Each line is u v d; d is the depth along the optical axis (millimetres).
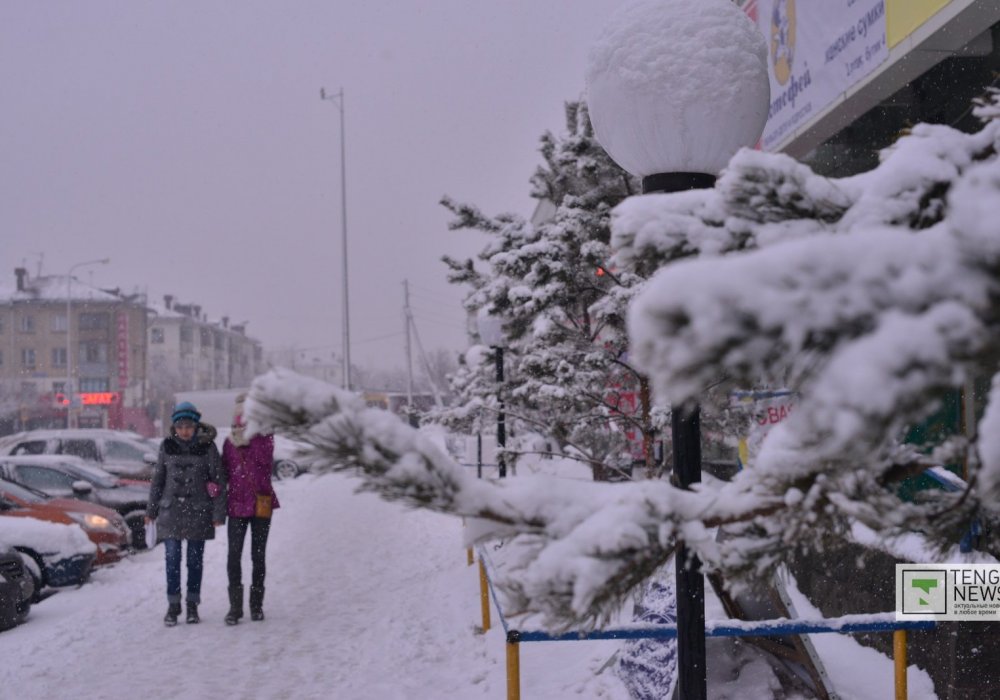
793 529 1368
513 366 8297
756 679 4113
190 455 7207
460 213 5895
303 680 5418
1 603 7547
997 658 3736
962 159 1454
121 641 6672
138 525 12586
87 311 81188
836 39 6520
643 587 1492
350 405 1233
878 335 714
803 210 1452
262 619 7164
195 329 106188
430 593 7996
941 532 1417
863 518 1321
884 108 6754
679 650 2303
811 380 769
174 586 7172
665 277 764
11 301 80438
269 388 1196
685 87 2641
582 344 5617
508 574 1376
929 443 1364
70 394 62625
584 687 4559
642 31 2695
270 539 12570
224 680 5488
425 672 5434
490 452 11320
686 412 1030
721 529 1453
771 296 734
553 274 5207
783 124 7602
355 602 7816
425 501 1262
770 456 1422
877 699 3959
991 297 718
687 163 2756
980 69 5633
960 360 704
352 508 16312
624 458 6324
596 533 1280
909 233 782
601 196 5969
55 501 11062
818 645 4828
